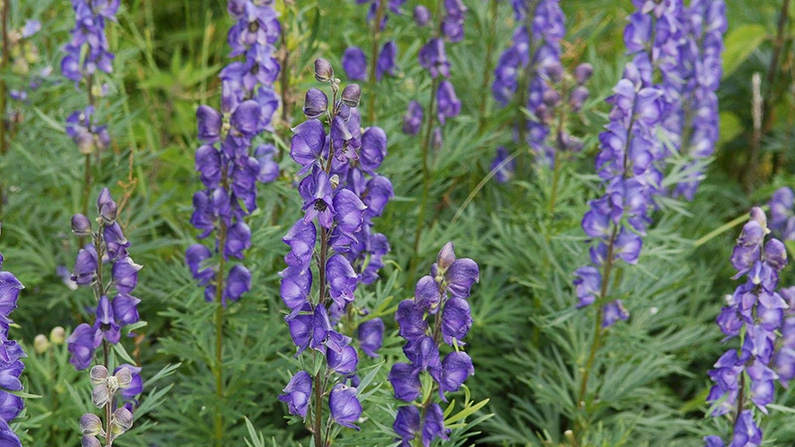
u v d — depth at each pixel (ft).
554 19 29.76
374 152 16.96
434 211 29.71
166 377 25.25
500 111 29.94
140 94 37.93
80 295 25.93
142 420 24.47
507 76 30.32
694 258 30.58
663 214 30.40
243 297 21.58
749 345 18.34
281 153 24.72
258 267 23.00
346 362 14.73
